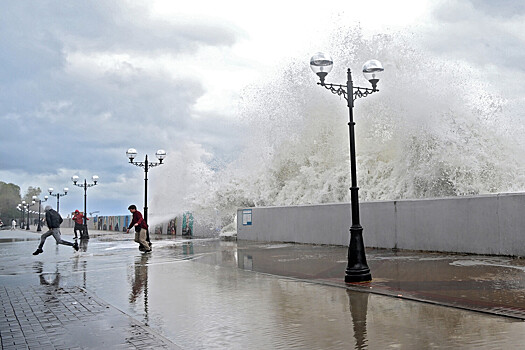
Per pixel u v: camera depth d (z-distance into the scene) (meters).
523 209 12.23
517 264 10.98
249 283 9.34
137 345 5.02
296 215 20.97
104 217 56.56
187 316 6.40
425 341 4.79
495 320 5.60
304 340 5.01
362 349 4.59
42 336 5.50
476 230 13.41
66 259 15.82
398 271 10.30
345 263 12.43
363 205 17.27
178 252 17.86
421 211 15.09
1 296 8.41
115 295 8.29
